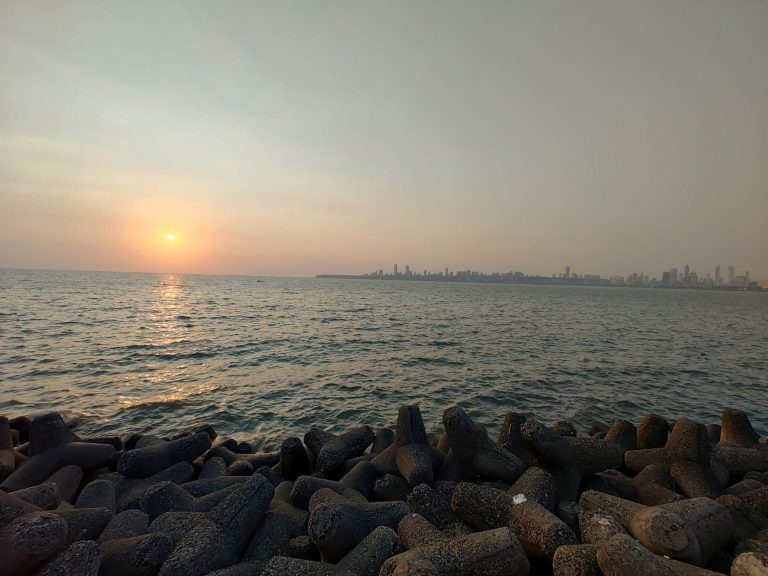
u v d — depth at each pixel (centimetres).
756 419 1418
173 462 783
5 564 362
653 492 623
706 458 703
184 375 1783
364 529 484
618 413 1439
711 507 474
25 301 5069
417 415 767
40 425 739
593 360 2298
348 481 661
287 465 807
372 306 6181
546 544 419
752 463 743
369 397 1534
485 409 1438
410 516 502
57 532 386
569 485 607
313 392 1577
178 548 434
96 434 1146
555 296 11688
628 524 459
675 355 2534
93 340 2522
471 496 518
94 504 586
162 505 570
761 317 6034
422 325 3816
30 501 504
